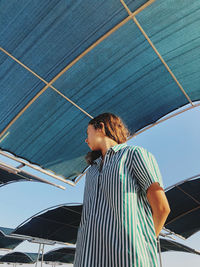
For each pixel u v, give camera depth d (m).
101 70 7.39
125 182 1.18
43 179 9.45
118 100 8.49
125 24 6.20
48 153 9.56
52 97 7.76
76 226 18.98
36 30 6.07
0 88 7.07
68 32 6.25
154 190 1.18
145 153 1.31
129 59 7.21
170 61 7.37
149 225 1.16
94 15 5.95
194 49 7.03
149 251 1.07
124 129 1.72
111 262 1.01
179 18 6.23
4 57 6.46
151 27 6.39
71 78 7.38
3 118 7.81
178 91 8.31
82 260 1.07
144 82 7.99
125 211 1.10
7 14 5.64
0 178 11.96
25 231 17.55
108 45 6.70
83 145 9.85
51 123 8.62
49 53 6.61
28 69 6.78
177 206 18.03
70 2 5.59
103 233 1.09
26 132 8.52
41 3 5.54
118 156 1.32
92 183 1.36
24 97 7.45
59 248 30.50
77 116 8.71
